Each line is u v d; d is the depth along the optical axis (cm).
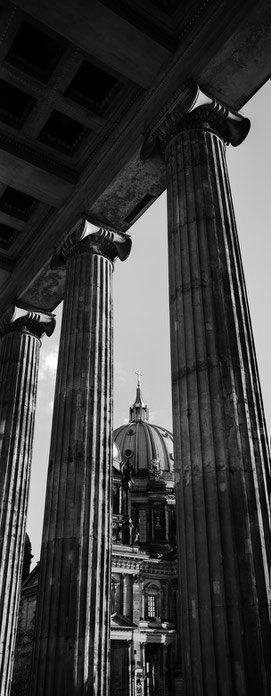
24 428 2147
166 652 6481
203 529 969
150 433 9269
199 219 1284
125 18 1454
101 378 1644
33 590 6062
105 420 1598
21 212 2183
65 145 1900
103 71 1655
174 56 1544
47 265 2097
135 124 1683
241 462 996
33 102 1761
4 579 1870
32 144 1875
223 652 862
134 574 6794
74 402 1586
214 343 1123
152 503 8088
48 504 1477
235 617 877
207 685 860
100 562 1395
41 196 2030
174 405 1141
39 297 2295
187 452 1061
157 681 6338
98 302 1758
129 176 1738
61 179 1955
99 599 1352
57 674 1237
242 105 1524
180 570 995
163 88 1566
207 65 1417
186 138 1434
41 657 1274
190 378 1120
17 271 2358
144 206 1872
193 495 1012
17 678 5575
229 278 1208
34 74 1667
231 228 1300
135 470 8488
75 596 1316
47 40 1596
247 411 1060
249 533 934
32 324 2336
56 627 1291
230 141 1492
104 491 1498
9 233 2317
